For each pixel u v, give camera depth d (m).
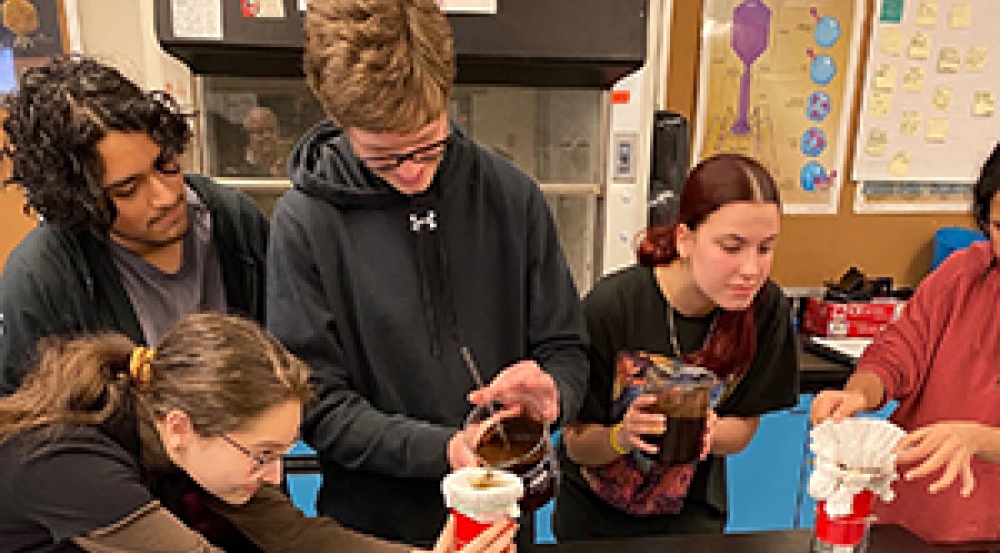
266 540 1.02
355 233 1.09
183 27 1.46
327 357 1.09
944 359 1.35
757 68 2.54
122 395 0.93
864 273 2.81
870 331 2.46
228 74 1.78
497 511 0.78
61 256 1.11
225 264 1.32
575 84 1.88
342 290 1.09
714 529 1.38
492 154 1.21
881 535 1.08
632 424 1.14
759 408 1.37
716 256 1.13
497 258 1.17
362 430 1.03
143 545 0.86
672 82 2.50
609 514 1.37
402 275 1.10
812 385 2.17
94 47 2.12
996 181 1.14
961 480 1.31
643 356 1.30
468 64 1.59
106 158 0.97
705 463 1.36
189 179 1.30
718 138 2.58
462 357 1.14
